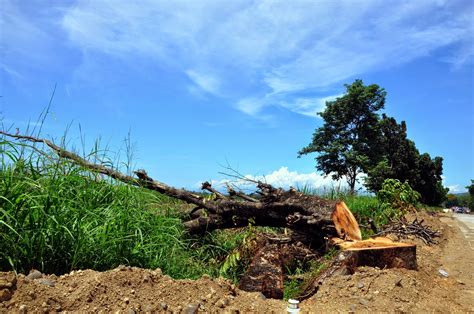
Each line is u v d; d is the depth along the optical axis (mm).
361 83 41438
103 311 3457
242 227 8828
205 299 3990
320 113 41844
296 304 4160
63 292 3611
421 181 39250
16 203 4355
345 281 5477
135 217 5984
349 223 7301
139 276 4043
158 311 3609
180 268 6203
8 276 3463
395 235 9703
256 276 5746
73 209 4922
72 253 4672
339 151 39312
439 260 8227
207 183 8992
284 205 7637
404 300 5082
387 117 41875
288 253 7270
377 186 36031
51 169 5629
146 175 8320
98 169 6812
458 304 5500
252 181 8047
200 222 8227
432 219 14461
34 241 4383
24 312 3184
